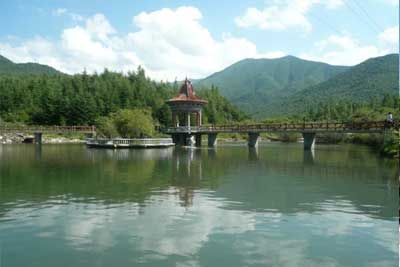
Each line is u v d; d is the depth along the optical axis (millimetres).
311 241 13062
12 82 130125
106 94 106625
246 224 14977
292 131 59312
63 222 15055
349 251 12219
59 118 101625
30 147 65750
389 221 15547
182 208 17469
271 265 11094
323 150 60562
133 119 67562
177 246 12516
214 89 145125
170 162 38688
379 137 61969
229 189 22625
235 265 11055
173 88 142375
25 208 17297
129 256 11664
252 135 68875
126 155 47688
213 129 73062
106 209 17172
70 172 29641
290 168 34156
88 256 11688
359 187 23641
